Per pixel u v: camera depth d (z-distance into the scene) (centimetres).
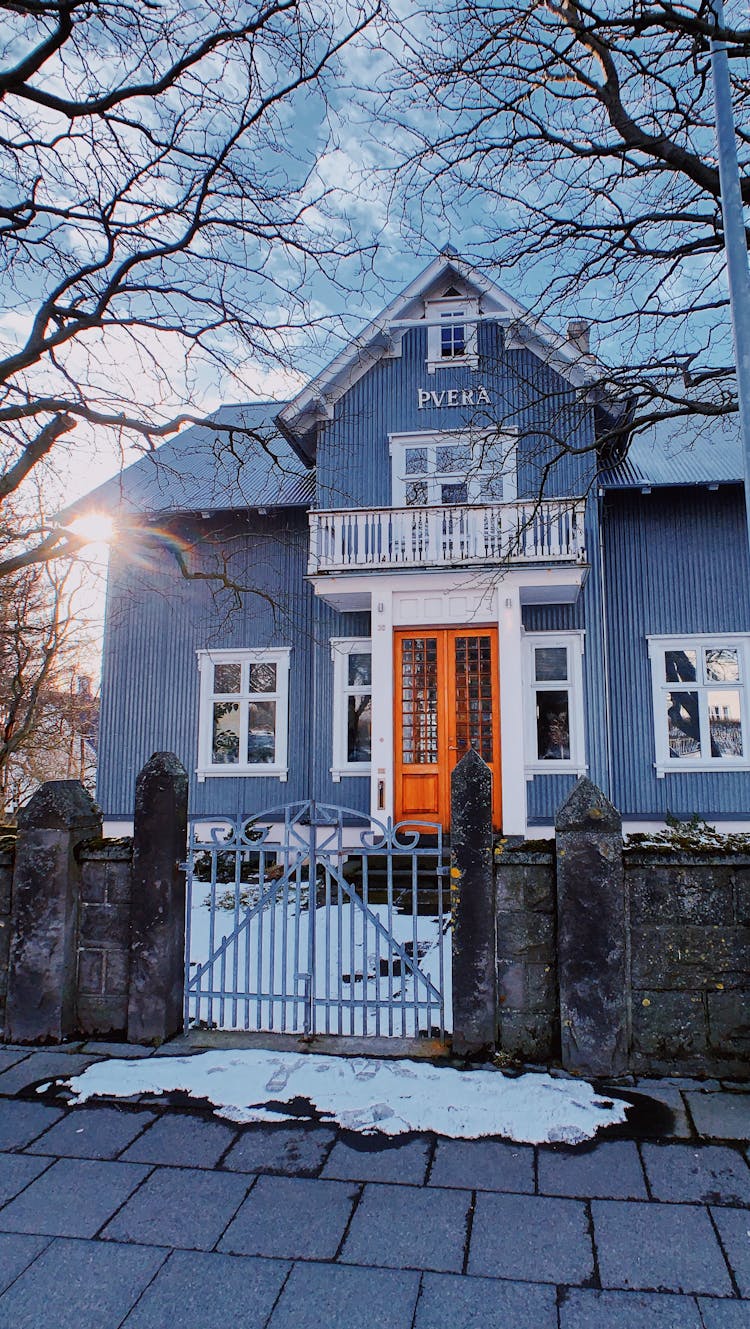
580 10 622
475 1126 352
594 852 414
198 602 1391
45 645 1565
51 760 2264
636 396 748
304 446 1407
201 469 1513
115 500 1385
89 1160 329
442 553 1130
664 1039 406
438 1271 259
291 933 780
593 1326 235
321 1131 350
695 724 1251
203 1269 261
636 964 412
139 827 470
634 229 756
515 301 1234
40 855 473
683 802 1223
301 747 1320
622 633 1268
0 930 478
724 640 1245
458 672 1164
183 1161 328
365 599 1221
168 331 734
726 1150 332
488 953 425
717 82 457
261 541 1381
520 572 1095
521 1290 250
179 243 690
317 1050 438
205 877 1094
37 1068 421
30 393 690
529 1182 309
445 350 1332
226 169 685
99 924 475
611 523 1293
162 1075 409
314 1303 245
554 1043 418
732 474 1240
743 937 409
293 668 1342
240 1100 380
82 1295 249
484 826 431
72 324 682
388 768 1112
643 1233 278
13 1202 300
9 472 716
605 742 1191
